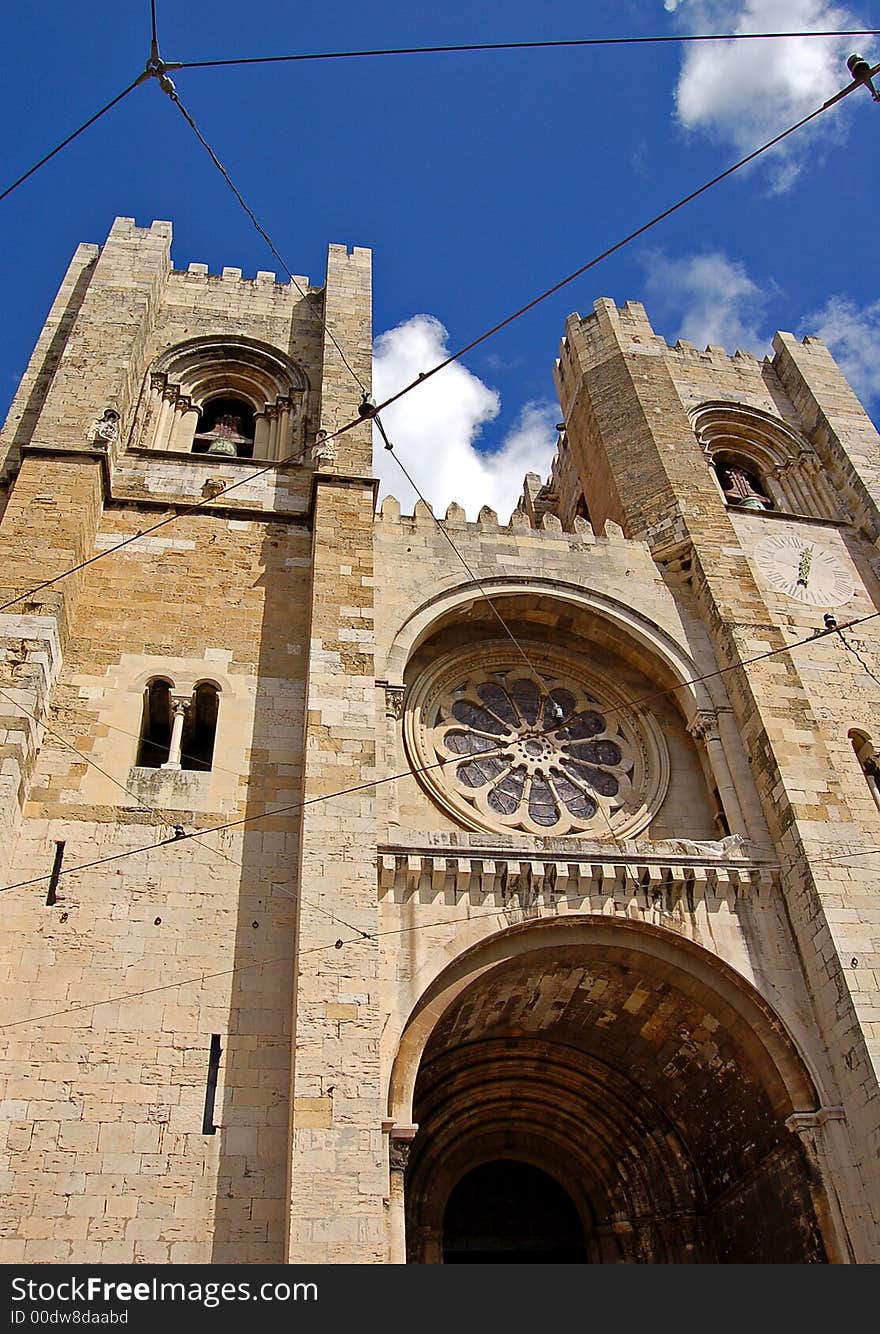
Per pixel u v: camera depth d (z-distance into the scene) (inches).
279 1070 675.4
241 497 1039.0
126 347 1117.1
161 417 1170.6
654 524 1138.7
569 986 828.0
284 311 1325.0
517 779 970.7
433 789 911.0
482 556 1039.0
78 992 682.8
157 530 975.6
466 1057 894.4
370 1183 599.8
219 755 823.1
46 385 1137.4
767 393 1430.9
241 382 1259.8
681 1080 880.9
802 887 813.2
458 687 1024.2
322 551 947.3
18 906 709.9
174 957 708.7
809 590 1127.0
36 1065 650.2
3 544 874.8
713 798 938.7
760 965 789.9
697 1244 863.1
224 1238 611.2
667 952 794.2
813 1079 743.7
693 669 995.9
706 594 1042.7
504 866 788.0
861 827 882.8
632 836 916.6
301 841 739.4
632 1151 924.0
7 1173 610.2
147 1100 650.2
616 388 1355.8
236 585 949.2
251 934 728.3
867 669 1045.8
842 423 1344.7
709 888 823.7
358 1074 639.1
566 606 1030.4
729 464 1385.3
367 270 1327.5
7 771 727.7
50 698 820.0
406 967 728.3
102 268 1232.8
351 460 1052.5
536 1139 946.1
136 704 845.8
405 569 1001.5
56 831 752.3
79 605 897.5
